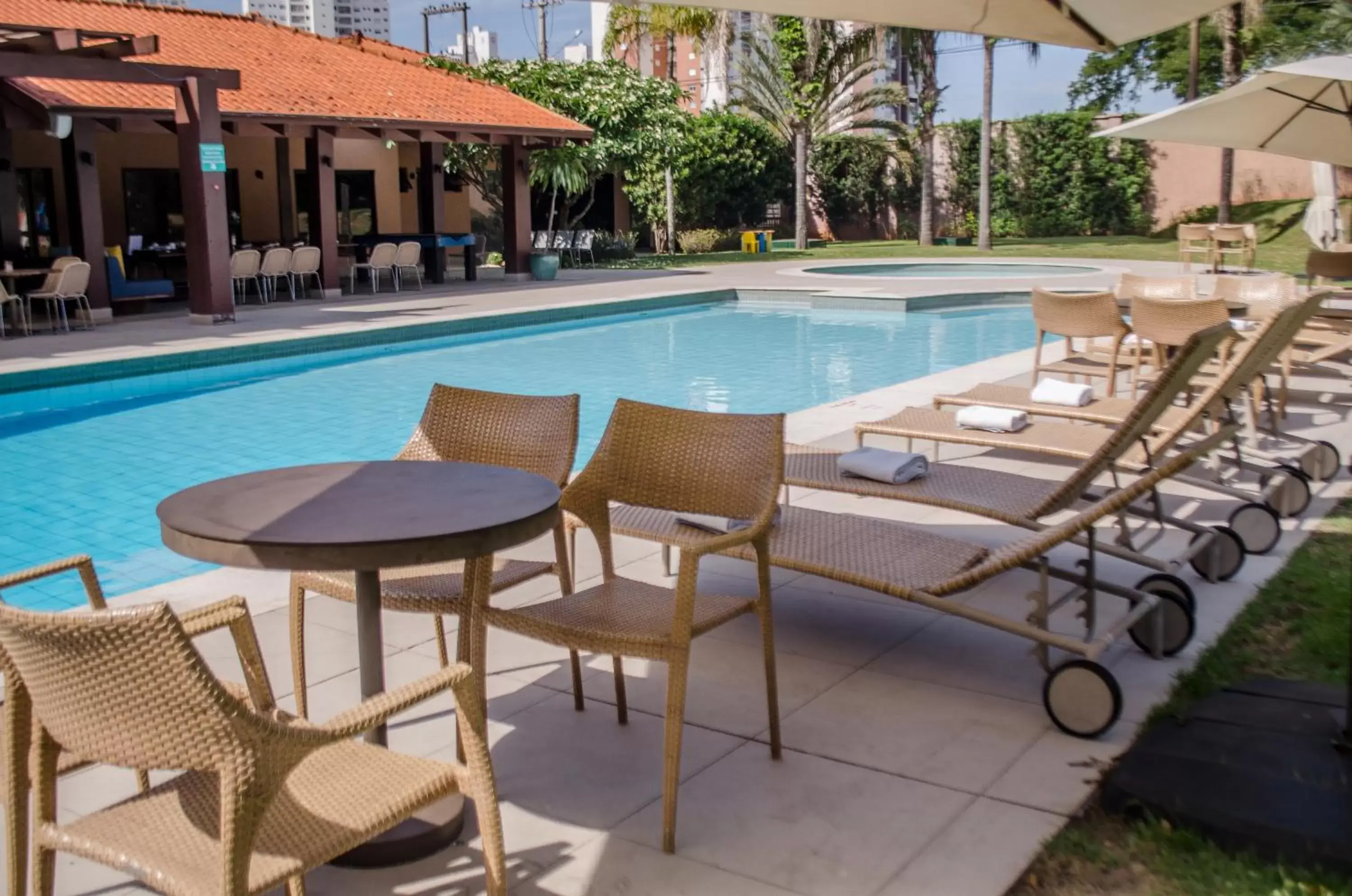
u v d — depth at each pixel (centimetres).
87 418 961
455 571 348
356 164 2217
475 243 2258
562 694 362
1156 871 257
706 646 402
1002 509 421
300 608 328
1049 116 3216
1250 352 461
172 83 1327
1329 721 298
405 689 210
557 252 2436
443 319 1427
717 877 260
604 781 306
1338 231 1986
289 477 291
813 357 1288
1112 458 408
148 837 200
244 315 1481
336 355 1295
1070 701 328
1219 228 2078
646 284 1966
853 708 350
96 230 1412
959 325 1577
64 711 188
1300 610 416
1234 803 267
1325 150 627
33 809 208
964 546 388
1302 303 462
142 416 970
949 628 418
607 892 254
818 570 362
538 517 255
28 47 1223
